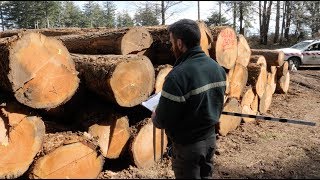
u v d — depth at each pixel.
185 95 2.92
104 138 4.67
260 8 36.12
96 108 4.79
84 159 4.28
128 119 4.89
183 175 3.13
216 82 3.11
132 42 5.50
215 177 4.70
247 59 7.67
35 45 3.97
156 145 5.06
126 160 4.98
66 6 48.09
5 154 4.03
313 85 12.38
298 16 37.38
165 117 2.93
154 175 4.57
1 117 4.01
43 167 4.04
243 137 6.40
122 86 4.38
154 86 4.87
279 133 6.66
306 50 17.81
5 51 3.81
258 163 5.21
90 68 4.51
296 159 5.41
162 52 5.77
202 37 5.81
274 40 37.72
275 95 10.26
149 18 28.22
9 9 46.06
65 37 6.50
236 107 6.65
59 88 4.23
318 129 7.00
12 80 3.81
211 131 3.16
